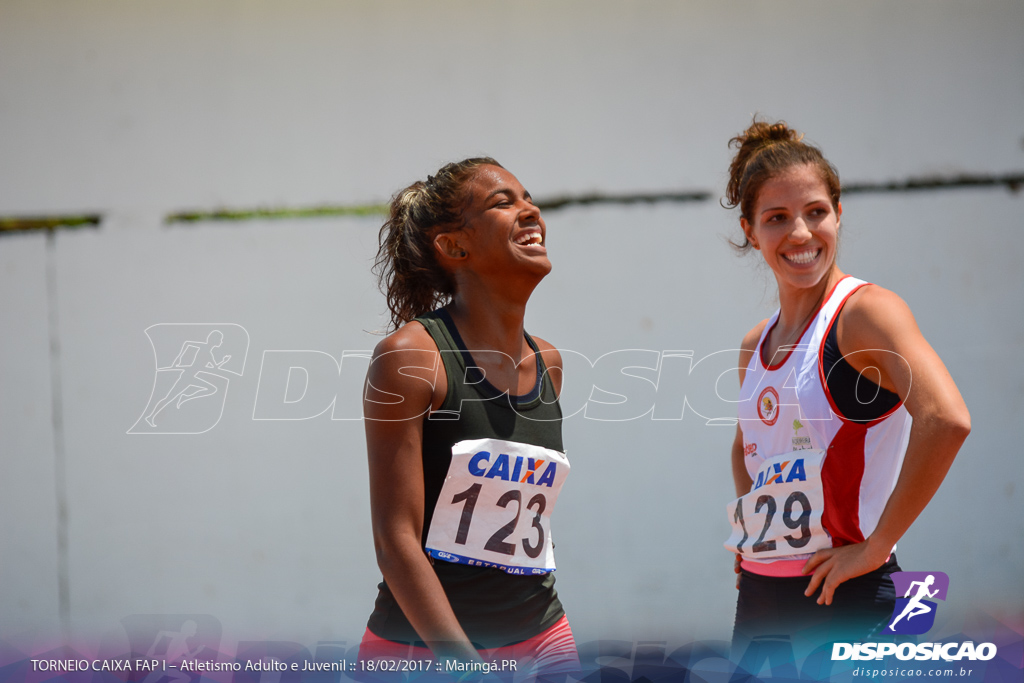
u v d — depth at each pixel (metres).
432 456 5.34
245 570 11.68
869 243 11.23
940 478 5.22
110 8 11.77
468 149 11.59
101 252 11.84
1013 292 11.16
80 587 11.77
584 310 11.52
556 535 11.45
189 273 11.80
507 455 5.45
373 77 11.62
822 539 5.83
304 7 11.66
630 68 11.48
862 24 11.27
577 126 11.52
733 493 11.38
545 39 11.52
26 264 11.90
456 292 6.02
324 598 11.59
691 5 11.40
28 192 11.89
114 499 11.80
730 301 11.40
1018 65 11.20
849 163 11.28
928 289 11.21
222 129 11.76
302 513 11.68
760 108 11.36
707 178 11.41
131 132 11.82
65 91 11.85
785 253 6.09
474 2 11.55
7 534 11.84
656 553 11.38
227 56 11.73
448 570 5.39
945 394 5.21
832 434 5.76
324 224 11.69
